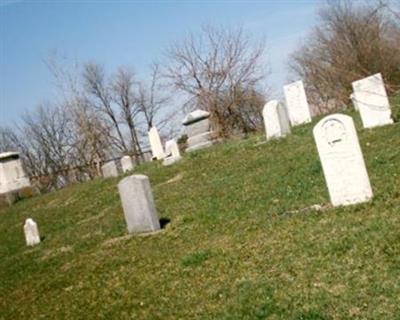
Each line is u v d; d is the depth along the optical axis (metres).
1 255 18.92
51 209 26.09
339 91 49.12
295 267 8.26
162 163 27.30
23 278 14.04
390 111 18.89
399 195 10.30
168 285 9.44
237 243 10.62
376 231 8.62
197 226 13.38
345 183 10.69
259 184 15.71
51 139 73.00
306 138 21.50
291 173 15.69
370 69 49.31
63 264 14.15
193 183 20.02
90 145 60.31
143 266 11.27
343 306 6.57
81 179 47.91
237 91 52.62
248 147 23.70
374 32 49.75
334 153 10.71
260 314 6.96
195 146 30.86
